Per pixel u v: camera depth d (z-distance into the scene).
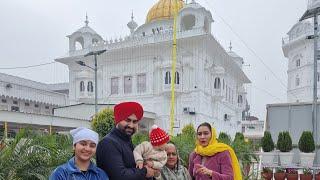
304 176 11.20
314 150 13.42
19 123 26.22
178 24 41.69
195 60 39.34
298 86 53.22
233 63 49.34
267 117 15.48
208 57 41.38
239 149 11.41
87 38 48.38
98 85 44.91
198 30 38.91
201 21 41.00
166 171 4.37
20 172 5.01
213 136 4.83
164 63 40.09
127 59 43.28
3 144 5.38
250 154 12.01
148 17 49.66
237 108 55.97
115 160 3.51
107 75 44.44
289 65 55.78
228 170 4.61
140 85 42.19
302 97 51.62
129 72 42.97
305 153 13.48
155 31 46.03
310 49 50.78
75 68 47.53
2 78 49.03
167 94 39.72
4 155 4.96
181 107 39.34
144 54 42.19
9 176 4.86
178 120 38.94
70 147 6.34
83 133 3.44
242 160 11.34
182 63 39.72
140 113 3.83
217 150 4.70
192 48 39.59
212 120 42.41
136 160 3.73
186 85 39.34
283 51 57.53
